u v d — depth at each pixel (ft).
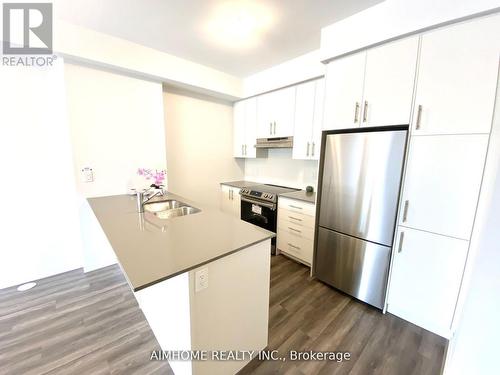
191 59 8.88
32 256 7.52
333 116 6.75
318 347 5.02
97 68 7.38
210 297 3.62
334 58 6.51
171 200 7.82
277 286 7.41
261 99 10.72
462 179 4.70
